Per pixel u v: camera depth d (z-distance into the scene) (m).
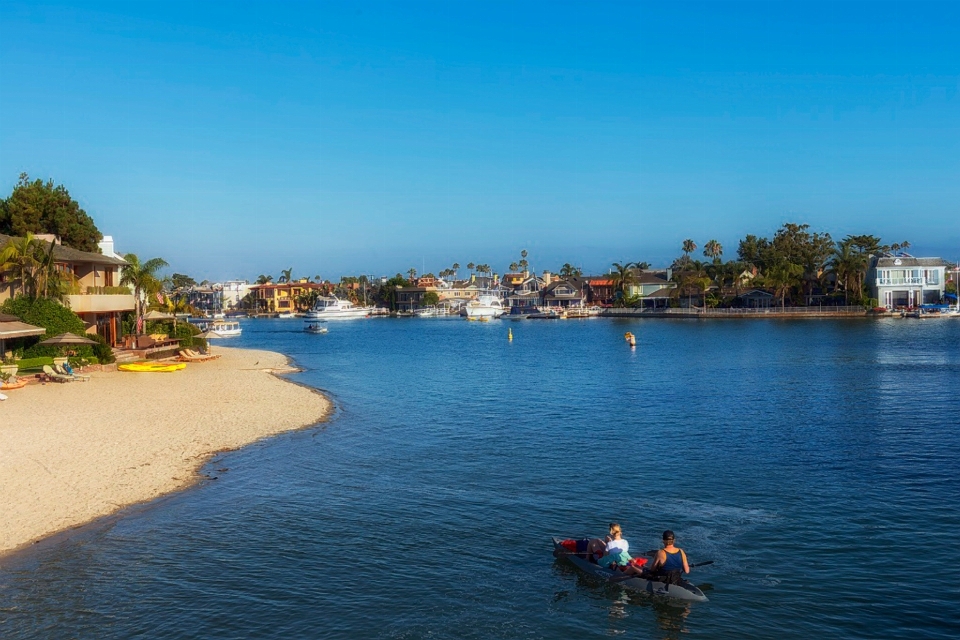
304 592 17.34
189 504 23.34
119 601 16.72
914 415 39.03
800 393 48.09
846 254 149.00
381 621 16.08
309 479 26.59
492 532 21.33
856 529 21.36
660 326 144.25
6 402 39.06
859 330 114.12
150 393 44.09
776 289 161.75
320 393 48.53
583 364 70.94
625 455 30.42
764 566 18.91
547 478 26.89
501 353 87.69
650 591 17.41
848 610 16.56
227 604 16.69
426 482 26.36
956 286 150.75
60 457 27.39
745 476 26.98
